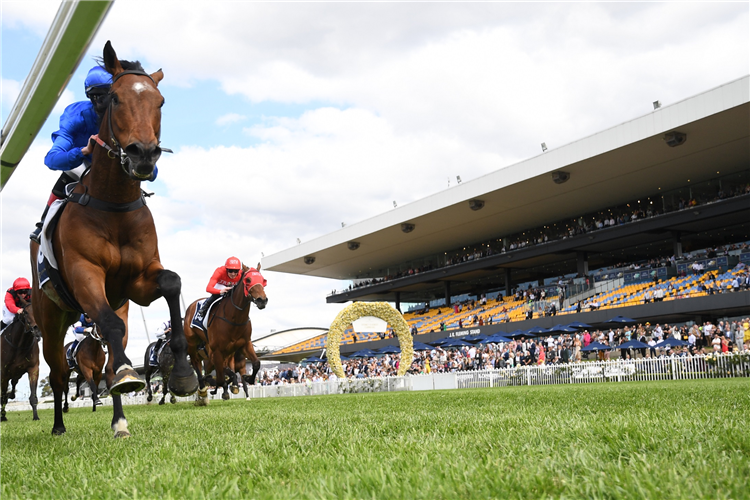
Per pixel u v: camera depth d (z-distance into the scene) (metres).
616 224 43.09
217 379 12.58
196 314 12.94
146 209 4.73
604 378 22.36
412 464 2.52
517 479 2.12
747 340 27.41
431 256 62.47
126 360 4.02
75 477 2.70
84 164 4.99
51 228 4.65
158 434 4.80
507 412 5.77
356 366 41.19
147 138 3.96
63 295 4.79
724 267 35.41
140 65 4.34
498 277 58.72
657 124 33.50
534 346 31.92
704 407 5.23
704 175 40.09
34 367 11.52
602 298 40.16
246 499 2.05
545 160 39.16
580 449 2.69
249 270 12.10
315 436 3.94
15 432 6.82
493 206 46.34
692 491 1.87
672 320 38.22
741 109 30.80
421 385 25.47
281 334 65.88
